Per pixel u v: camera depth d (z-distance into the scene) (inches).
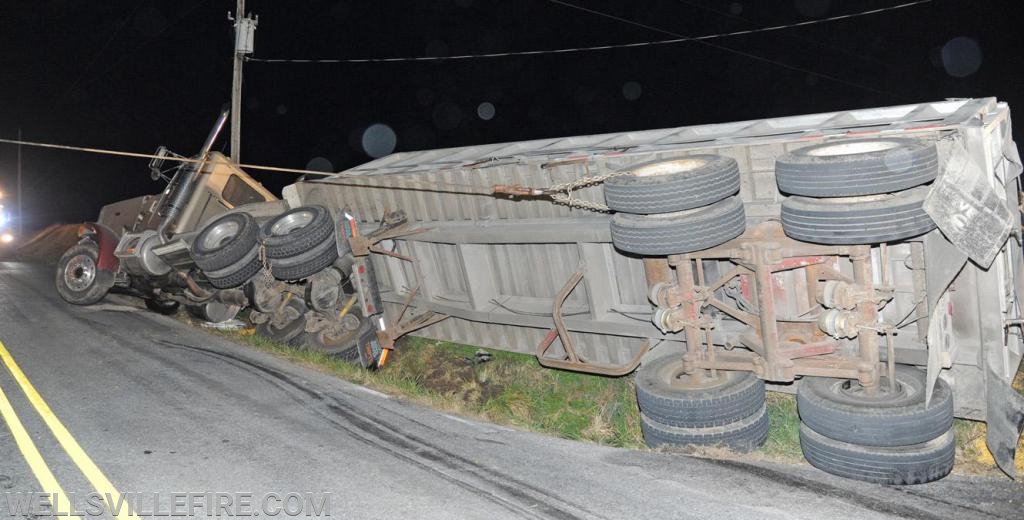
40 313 550.9
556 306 387.5
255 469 279.1
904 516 240.5
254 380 387.9
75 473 274.8
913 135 291.3
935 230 279.1
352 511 247.3
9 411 341.4
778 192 330.3
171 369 406.3
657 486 263.3
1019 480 273.0
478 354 489.7
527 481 268.5
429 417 336.8
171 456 290.7
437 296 486.6
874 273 311.3
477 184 426.9
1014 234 321.7
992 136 298.2
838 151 291.6
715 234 295.6
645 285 379.2
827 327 287.3
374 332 488.7
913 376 294.2
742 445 311.9
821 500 253.0
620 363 412.5
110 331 494.6
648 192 294.5
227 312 525.3
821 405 282.4
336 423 327.3
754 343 314.0
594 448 302.2
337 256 469.1
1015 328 320.2
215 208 530.9
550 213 402.0
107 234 553.3
